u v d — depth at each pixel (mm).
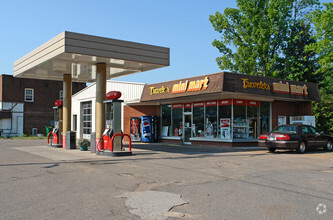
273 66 32688
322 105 29234
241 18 32156
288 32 32375
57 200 6465
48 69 19156
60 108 20391
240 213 5648
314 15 26688
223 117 20500
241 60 32125
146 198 6641
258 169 10594
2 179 8656
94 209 5828
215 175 9375
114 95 15117
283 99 21812
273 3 30094
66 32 13781
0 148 19016
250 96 19859
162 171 10062
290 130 16641
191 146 20812
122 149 16469
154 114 26078
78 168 10656
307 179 8852
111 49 14977
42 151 17047
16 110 39375
